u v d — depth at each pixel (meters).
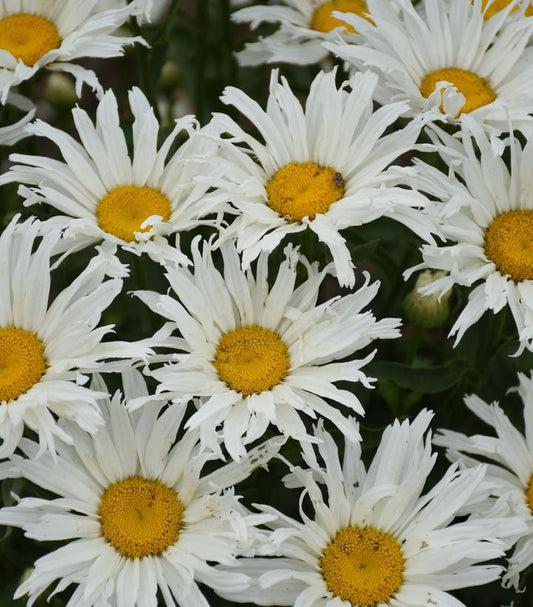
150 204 1.15
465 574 1.09
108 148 1.16
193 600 1.08
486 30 1.20
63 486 1.10
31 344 1.10
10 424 1.09
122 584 1.08
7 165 1.32
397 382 1.19
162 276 1.21
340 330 1.11
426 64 1.20
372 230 1.27
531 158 1.15
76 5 1.21
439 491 1.10
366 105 1.14
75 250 1.15
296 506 1.17
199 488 1.11
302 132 1.15
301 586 1.09
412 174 1.12
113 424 1.11
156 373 1.10
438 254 1.12
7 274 1.11
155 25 1.39
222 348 1.12
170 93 1.37
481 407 1.16
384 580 1.09
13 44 1.20
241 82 1.39
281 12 1.28
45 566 1.08
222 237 1.12
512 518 1.10
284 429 1.09
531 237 1.14
